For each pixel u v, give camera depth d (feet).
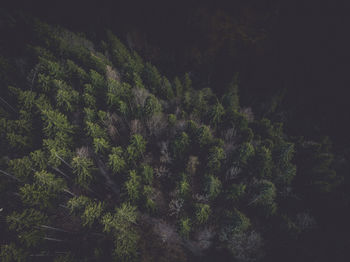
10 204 85.81
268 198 83.92
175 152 93.30
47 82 101.24
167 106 122.62
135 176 79.10
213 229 85.92
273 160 96.22
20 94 92.84
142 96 112.78
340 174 125.18
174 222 90.74
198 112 115.03
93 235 85.92
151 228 90.02
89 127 86.74
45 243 78.02
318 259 81.71
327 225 94.73
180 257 86.89
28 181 84.84
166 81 124.36
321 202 101.60
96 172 87.97
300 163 110.63
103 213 80.84
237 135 109.09
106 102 104.58
